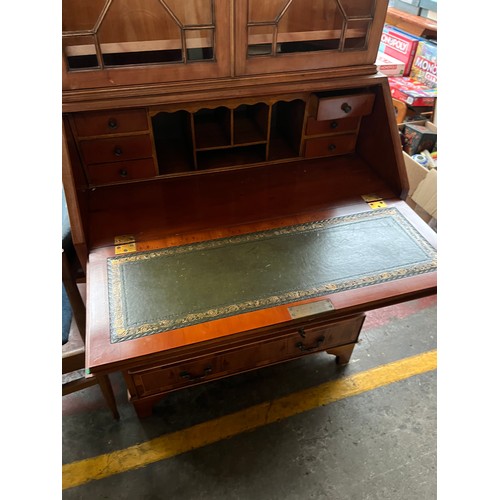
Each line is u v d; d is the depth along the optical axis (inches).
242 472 54.1
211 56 43.1
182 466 54.5
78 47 38.8
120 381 63.4
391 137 50.7
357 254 44.1
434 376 65.2
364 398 62.3
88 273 40.5
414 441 57.7
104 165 48.9
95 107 41.4
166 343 35.2
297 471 54.4
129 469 54.1
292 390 63.1
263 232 46.2
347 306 38.9
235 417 59.7
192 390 62.6
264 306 38.4
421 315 74.3
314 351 56.1
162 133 58.9
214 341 36.2
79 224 40.9
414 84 91.1
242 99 48.1
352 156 58.5
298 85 46.4
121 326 36.2
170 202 49.5
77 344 56.0
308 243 45.1
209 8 39.4
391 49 97.6
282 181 53.8
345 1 43.1
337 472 54.4
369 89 52.4
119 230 45.6
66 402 60.4
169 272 41.1
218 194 51.1
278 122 62.0
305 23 43.2
